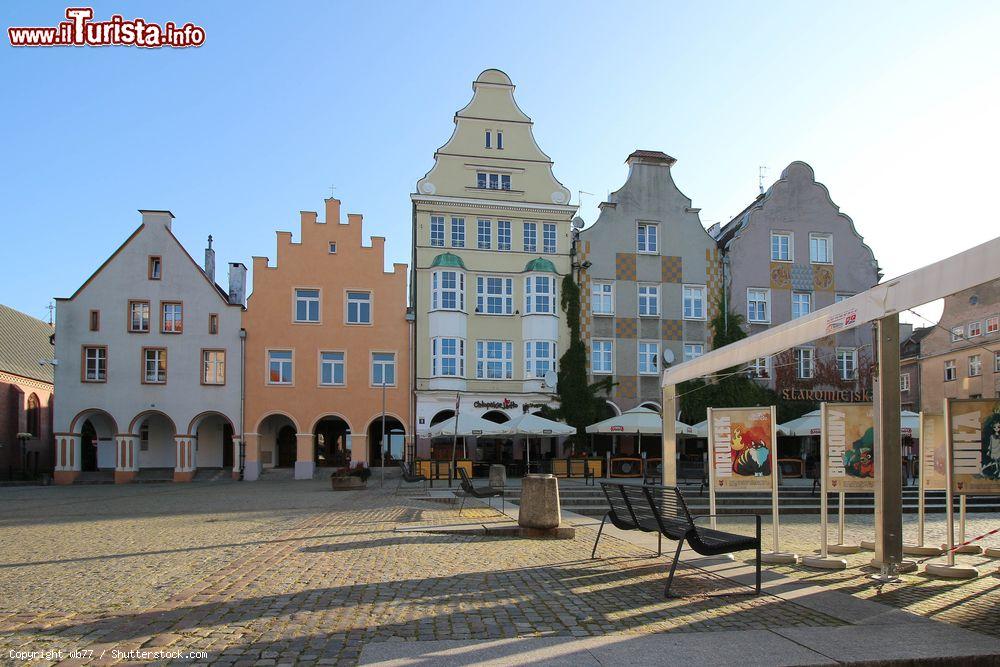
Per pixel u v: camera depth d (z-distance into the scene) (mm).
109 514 18531
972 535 14391
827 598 7730
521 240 39188
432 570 9414
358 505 20000
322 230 38969
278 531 13828
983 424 9688
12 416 46031
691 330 39969
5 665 5430
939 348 37719
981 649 5914
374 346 38469
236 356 37906
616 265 39688
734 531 15117
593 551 10453
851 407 10367
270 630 6410
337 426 41125
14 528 15375
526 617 6938
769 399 39406
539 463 31656
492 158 39375
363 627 6531
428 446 37438
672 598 7773
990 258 7418
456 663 5484
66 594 8000
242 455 37375
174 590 8148
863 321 9336
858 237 42000
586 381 38469
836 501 21500
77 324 37438
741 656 5699
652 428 29984
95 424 40531
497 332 38469
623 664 5492
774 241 41344
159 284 38031
